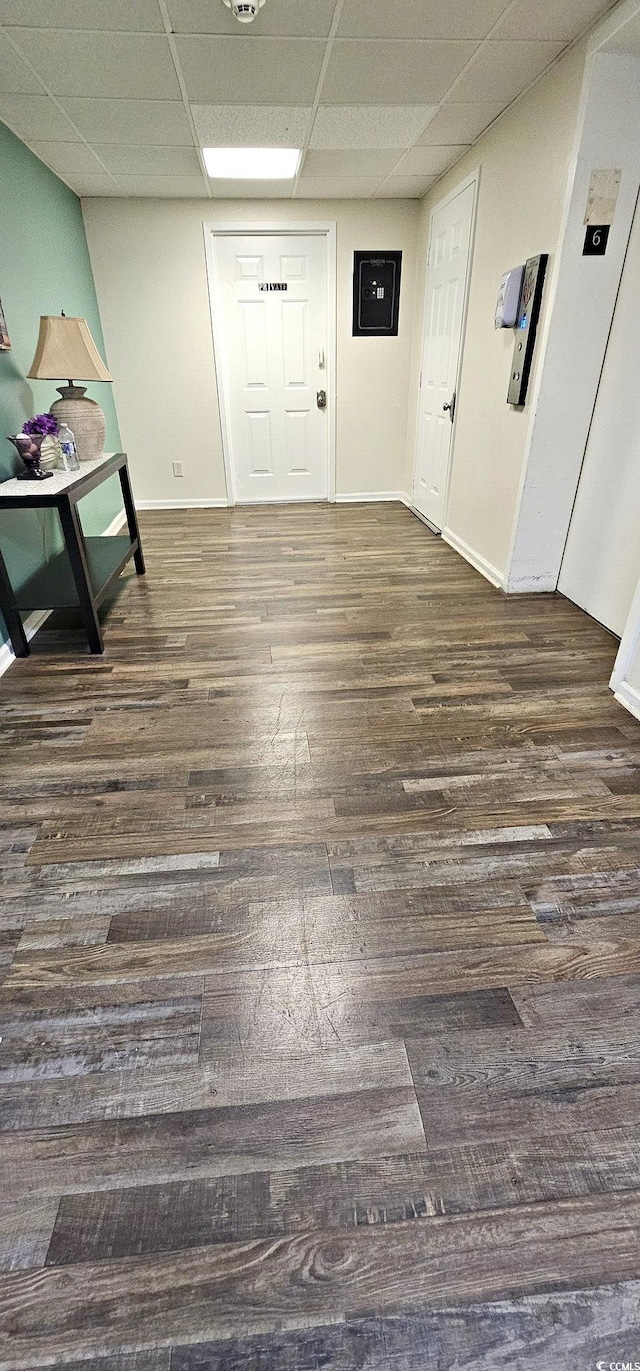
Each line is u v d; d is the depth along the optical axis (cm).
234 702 223
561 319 259
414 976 125
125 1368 77
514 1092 106
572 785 179
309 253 435
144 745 199
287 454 504
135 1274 85
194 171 355
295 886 146
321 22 211
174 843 159
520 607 304
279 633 279
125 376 459
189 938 133
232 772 186
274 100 270
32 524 289
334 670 246
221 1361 78
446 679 238
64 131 293
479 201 326
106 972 126
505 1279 85
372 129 303
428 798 174
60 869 151
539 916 138
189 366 461
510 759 190
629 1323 81
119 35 217
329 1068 109
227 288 440
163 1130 101
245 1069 109
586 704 220
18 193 296
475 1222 90
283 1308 82
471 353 352
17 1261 86
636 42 210
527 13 208
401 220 429
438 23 213
